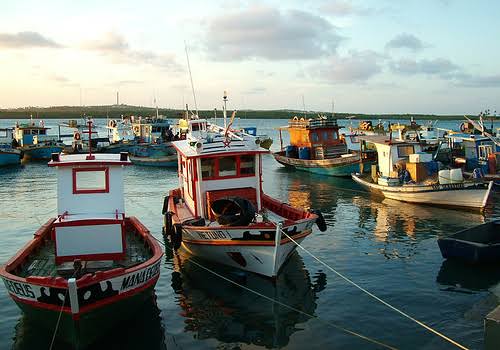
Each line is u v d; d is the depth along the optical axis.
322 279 15.05
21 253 12.58
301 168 43.66
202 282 14.96
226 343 11.10
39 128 61.66
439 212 24.67
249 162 17.19
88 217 13.12
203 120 21.88
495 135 43.66
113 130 66.19
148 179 41.06
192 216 17.56
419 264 16.27
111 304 10.62
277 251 14.04
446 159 34.62
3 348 10.77
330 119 44.72
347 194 31.62
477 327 11.44
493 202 26.83
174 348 10.89
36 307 10.50
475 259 15.69
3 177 42.22
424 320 11.93
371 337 11.14
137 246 14.23
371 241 19.33
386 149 29.81
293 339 11.20
